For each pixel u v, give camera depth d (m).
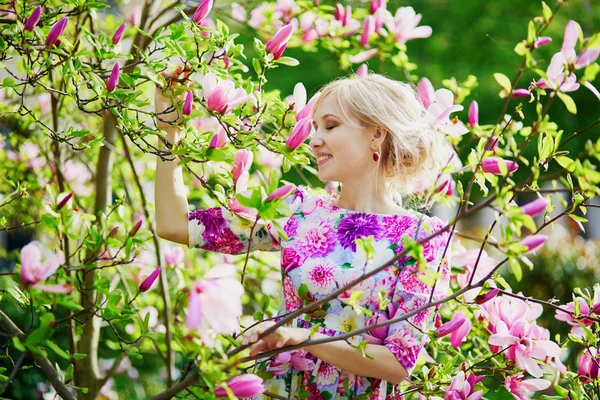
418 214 1.79
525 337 1.85
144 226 3.06
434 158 1.88
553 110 5.67
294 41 2.88
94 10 1.96
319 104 1.86
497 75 1.54
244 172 1.78
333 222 1.82
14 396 3.81
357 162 1.83
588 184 1.42
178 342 1.42
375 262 1.74
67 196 1.60
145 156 3.35
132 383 4.05
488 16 5.33
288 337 1.47
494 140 1.68
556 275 5.16
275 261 3.11
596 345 1.93
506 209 1.35
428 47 5.34
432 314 1.74
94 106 3.15
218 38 1.92
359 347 1.45
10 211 3.03
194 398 1.65
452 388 1.84
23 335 1.63
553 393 2.98
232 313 1.32
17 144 3.00
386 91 1.85
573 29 1.45
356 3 3.62
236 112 2.17
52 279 1.83
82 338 2.55
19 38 1.81
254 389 1.41
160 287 2.55
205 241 1.91
